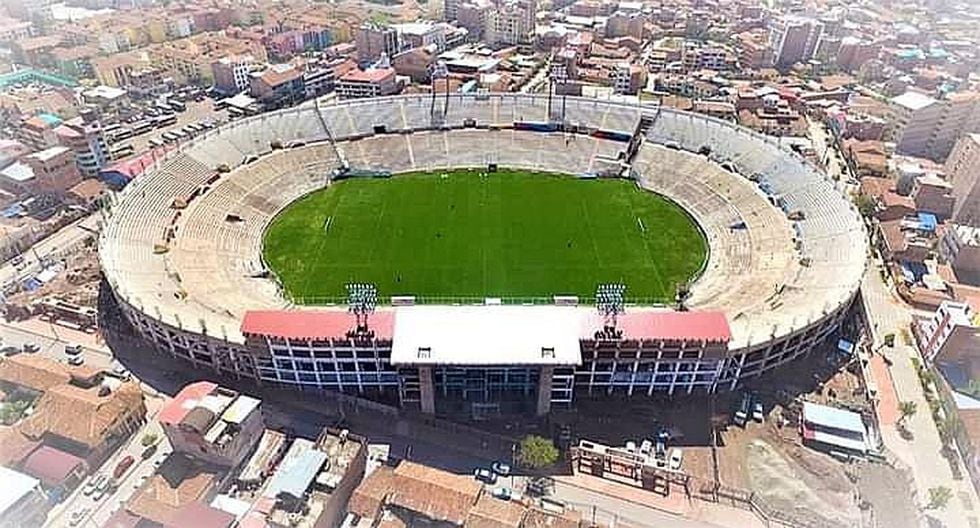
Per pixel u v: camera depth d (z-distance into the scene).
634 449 92.38
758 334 100.44
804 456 91.62
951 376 104.12
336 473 82.88
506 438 94.38
